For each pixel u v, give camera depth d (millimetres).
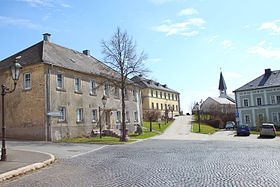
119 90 43844
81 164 13820
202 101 88688
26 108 30938
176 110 103625
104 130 37125
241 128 41188
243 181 8930
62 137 31484
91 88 37500
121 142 28047
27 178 10812
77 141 28781
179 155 16406
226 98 104375
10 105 32094
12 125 31719
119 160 14805
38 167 13062
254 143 25078
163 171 11094
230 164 12508
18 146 23625
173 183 8891
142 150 19828
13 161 14180
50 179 10320
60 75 32625
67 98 33000
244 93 67250
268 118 63625
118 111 43219
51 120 30266
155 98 89938
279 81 63844
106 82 38719
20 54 34750
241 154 16266
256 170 10812
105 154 17953
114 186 8727
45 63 30344
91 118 36750
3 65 33812
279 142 26203
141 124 50469
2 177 10523
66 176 10766
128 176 10266
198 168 11625
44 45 34875
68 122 32656
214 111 72375
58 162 14828
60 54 36094
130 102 47312
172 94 102188
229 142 26609
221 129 62750
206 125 62000
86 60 41344
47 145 24734
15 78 15445
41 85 30172
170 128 53250
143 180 9477
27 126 30656
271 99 63750
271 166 11672
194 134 42812
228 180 9133
